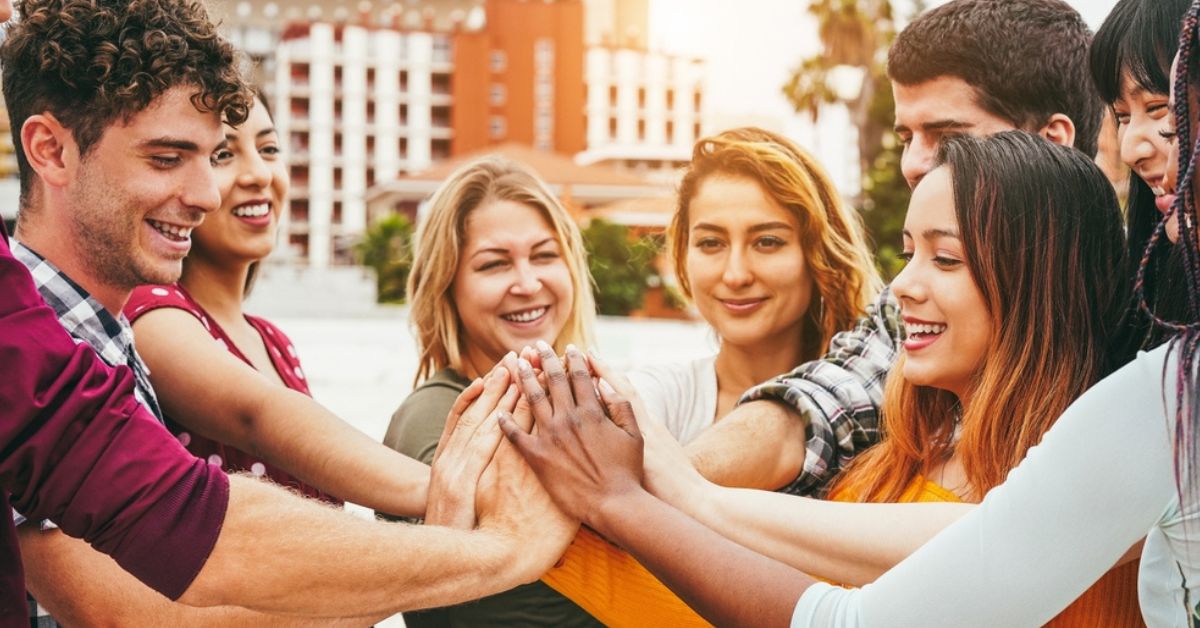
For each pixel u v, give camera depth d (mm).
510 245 2342
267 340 2385
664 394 2275
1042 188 1573
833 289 2238
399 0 76688
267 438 1854
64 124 1539
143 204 1566
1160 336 1526
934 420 1730
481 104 72000
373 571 1466
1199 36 1108
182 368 1888
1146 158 1659
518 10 72125
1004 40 2141
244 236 2254
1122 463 1196
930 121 2211
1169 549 1219
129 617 1546
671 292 28109
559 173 38594
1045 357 1568
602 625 1903
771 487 1820
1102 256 1586
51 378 1311
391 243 32031
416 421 2148
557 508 1661
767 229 2191
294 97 70500
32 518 1384
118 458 1333
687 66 84500
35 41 1517
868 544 1536
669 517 1544
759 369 2295
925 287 1637
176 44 1536
